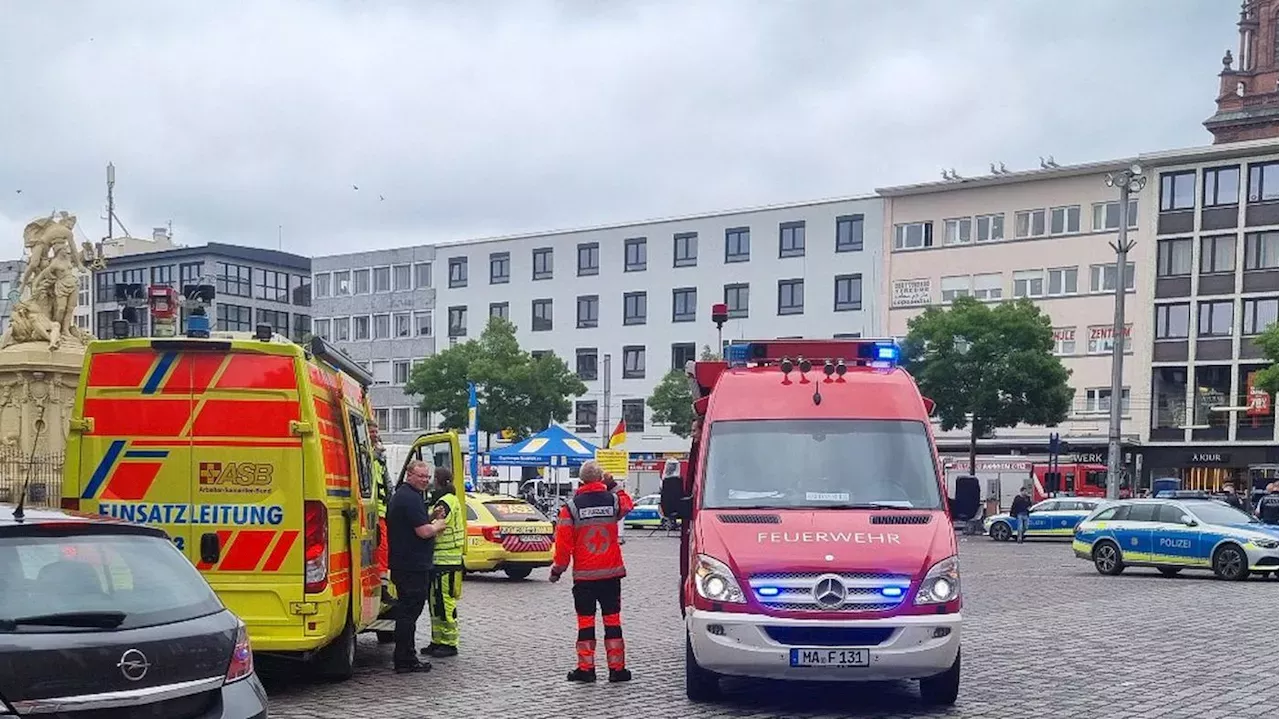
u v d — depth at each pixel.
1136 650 14.08
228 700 6.40
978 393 50.66
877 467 11.12
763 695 11.21
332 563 10.84
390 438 85.38
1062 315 62.22
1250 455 57.56
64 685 5.84
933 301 65.69
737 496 10.98
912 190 66.19
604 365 76.00
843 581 9.90
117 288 12.71
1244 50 77.31
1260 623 16.89
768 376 11.91
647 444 74.62
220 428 10.62
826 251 69.12
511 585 23.91
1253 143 57.91
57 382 29.62
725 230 72.56
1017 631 15.97
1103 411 60.97
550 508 50.19
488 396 62.50
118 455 10.63
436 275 83.88
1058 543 44.31
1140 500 27.38
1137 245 60.53
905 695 11.24
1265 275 57.72
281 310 95.69
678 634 15.85
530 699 10.91
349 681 11.84
